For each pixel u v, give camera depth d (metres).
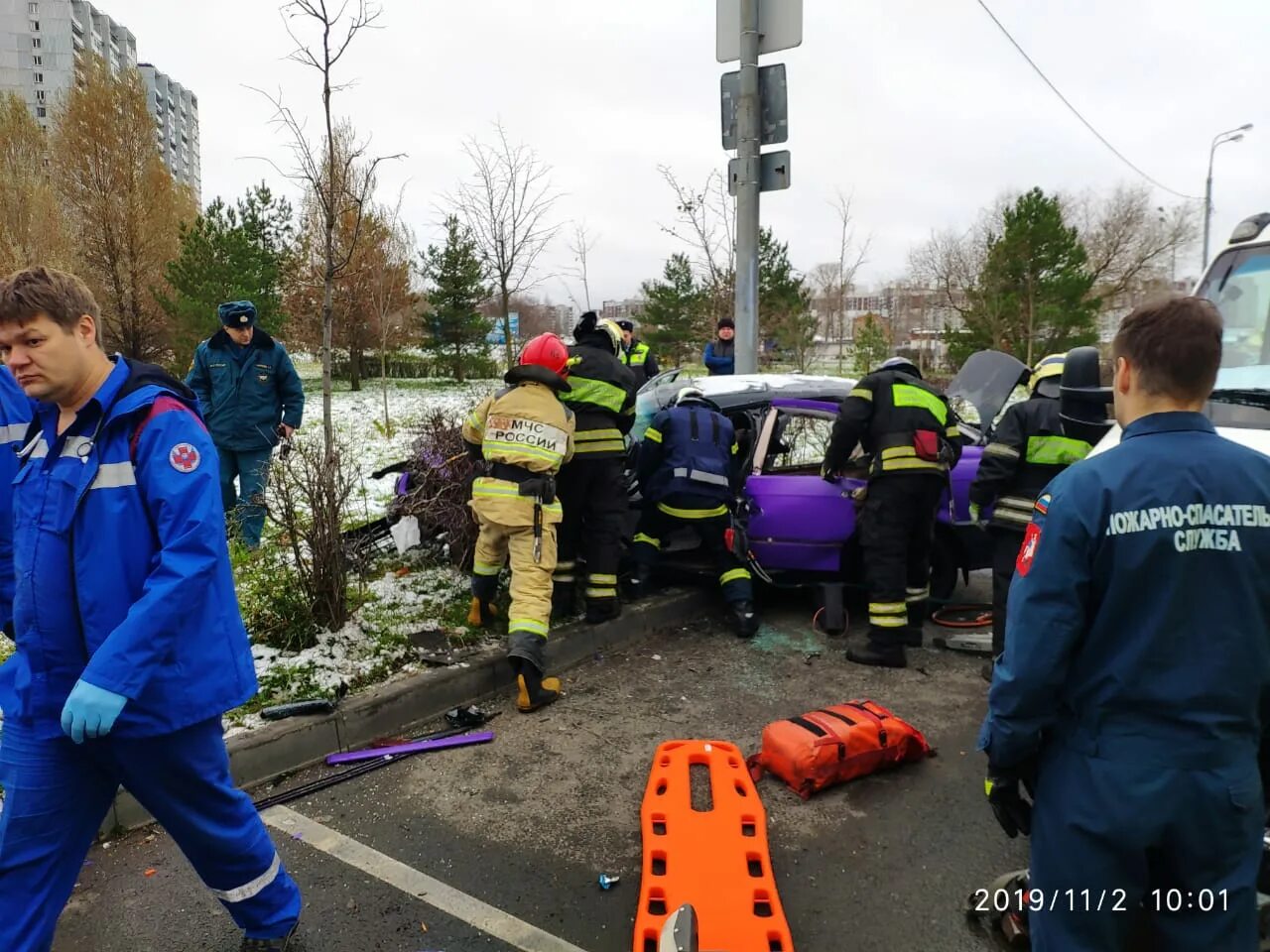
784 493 5.24
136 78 22.45
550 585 4.21
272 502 4.59
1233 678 1.62
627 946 2.52
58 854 2.06
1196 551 1.61
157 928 2.59
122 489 1.99
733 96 6.68
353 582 5.29
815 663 4.73
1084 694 1.73
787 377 6.25
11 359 1.93
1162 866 1.73
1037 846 1.83
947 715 4.07
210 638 2.11
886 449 4.56
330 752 3.64
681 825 2.98
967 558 5.48
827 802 3.30
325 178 6.70
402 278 23.05
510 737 3.85
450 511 5.37
